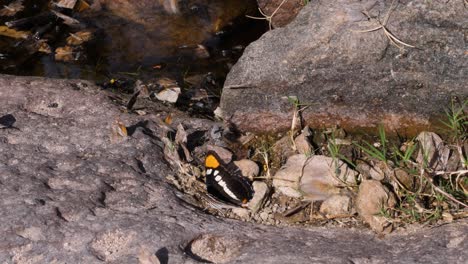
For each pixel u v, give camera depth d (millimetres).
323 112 4949
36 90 5312
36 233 4090
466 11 4602
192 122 5133
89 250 4000
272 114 5004
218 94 5941
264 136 5047
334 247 4102
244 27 6770
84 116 5086
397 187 4492
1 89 5305
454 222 4246
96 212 4258
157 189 4512
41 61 6398
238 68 4973
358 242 4160
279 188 4609
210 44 6574
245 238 4176
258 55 4930
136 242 4059
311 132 4969
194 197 4555
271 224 4422
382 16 4691
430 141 4742
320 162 4676
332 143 4781
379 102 4855
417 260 3938
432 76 4723
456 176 4617
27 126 4945
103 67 6309
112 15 6914
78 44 6582
